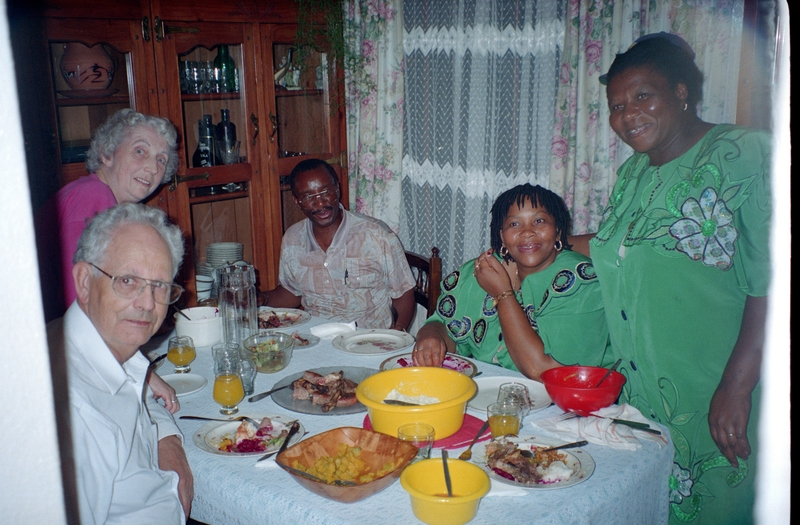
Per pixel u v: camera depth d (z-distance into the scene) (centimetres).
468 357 182
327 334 191
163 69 238
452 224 290
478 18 260
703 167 155
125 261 111
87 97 218
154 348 181
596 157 227
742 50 173
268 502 105
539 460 113
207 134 260
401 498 103
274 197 283
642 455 116
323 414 135
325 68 295
